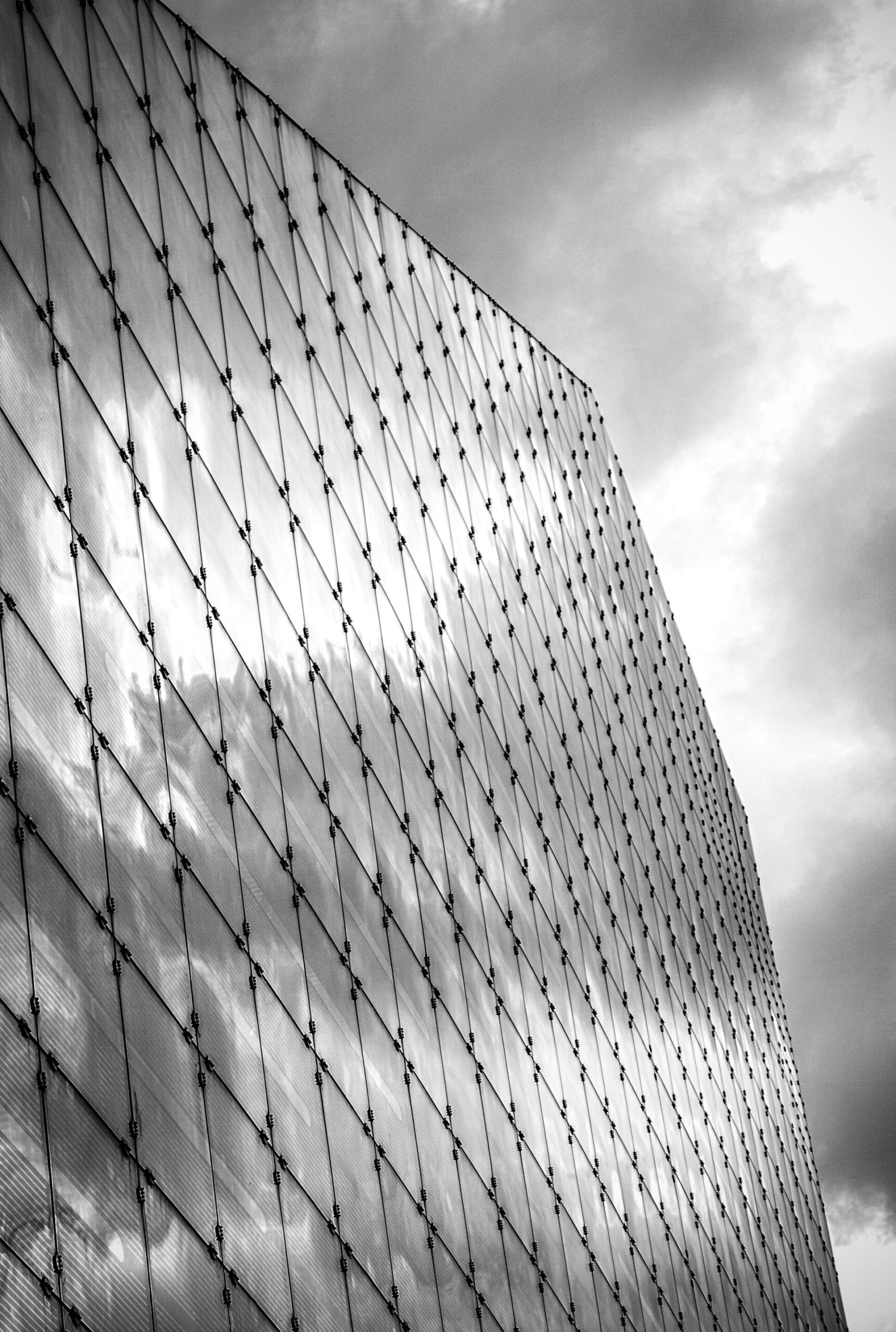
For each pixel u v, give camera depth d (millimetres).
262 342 24953
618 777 43125
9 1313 13430
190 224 23281
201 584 20516
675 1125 40531
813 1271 60031
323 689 23984
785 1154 59656
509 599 36344
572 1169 30797
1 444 16391
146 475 19688
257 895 20031
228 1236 17203
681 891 48531
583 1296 29516
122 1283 15070
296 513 24562
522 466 40406
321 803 22875
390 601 28078
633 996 39094
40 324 17922
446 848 27938
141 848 17391
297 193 28438
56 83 20016
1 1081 14070
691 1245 39219
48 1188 14336
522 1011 30047
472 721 31375
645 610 53656
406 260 34312
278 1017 19750
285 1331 17984
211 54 26000
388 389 30844
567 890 35281
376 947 23609
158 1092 16531
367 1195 21094
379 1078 22547
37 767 15711
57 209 19109
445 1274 23172
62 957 15414
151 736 18203
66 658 16719
